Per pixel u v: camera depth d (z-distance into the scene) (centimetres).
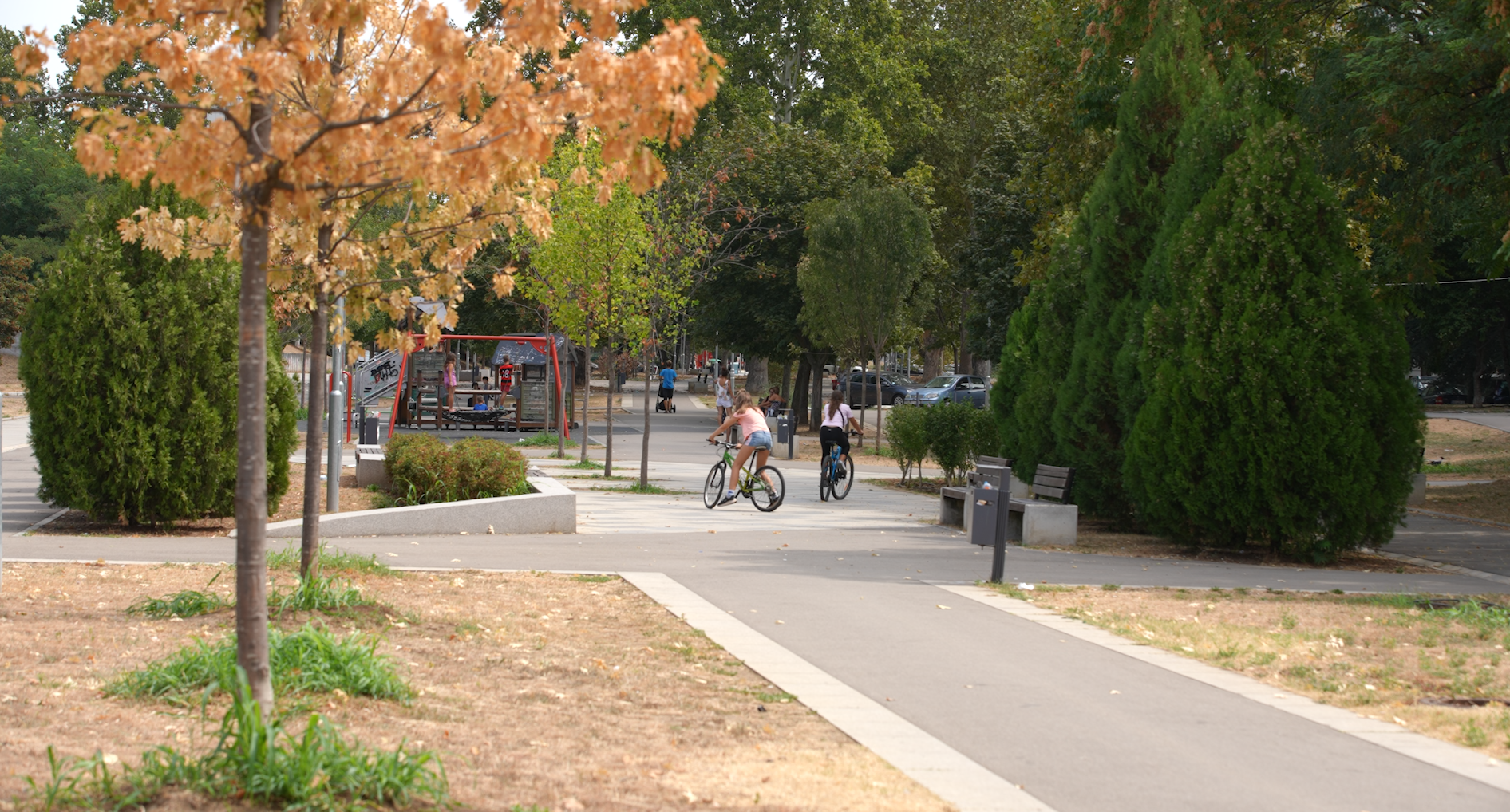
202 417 1538
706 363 10044
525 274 2847
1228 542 1634
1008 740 670
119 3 605
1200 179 1744
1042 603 1148
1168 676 845
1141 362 1658
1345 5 2323
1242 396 1546
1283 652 939
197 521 1669
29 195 7625
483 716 666
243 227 584
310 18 635
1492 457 3862
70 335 1501
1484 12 1859
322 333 954
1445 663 905
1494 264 2481
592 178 813
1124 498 1891
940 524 1966
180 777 501
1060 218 3108
